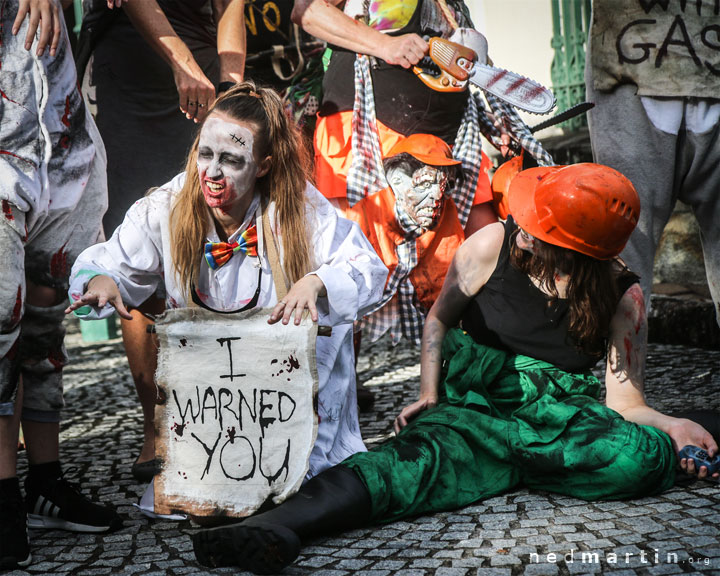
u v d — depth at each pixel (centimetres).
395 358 518
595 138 367
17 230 242
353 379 283
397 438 267
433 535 242
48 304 266
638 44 351
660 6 348
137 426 399
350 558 228
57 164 259
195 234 259
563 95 683
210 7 362
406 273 348
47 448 267
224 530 220
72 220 270
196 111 325
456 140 355
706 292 524
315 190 274
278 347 245
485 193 358
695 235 541
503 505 264
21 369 254
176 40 325
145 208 262
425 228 341
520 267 281
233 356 247
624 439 258
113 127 344
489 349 286
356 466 249
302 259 260
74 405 450
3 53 247
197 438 247
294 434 243
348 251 266
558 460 263
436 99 350
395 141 349
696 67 348
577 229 265
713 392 381
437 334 298
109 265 258
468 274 289
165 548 244
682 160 362
